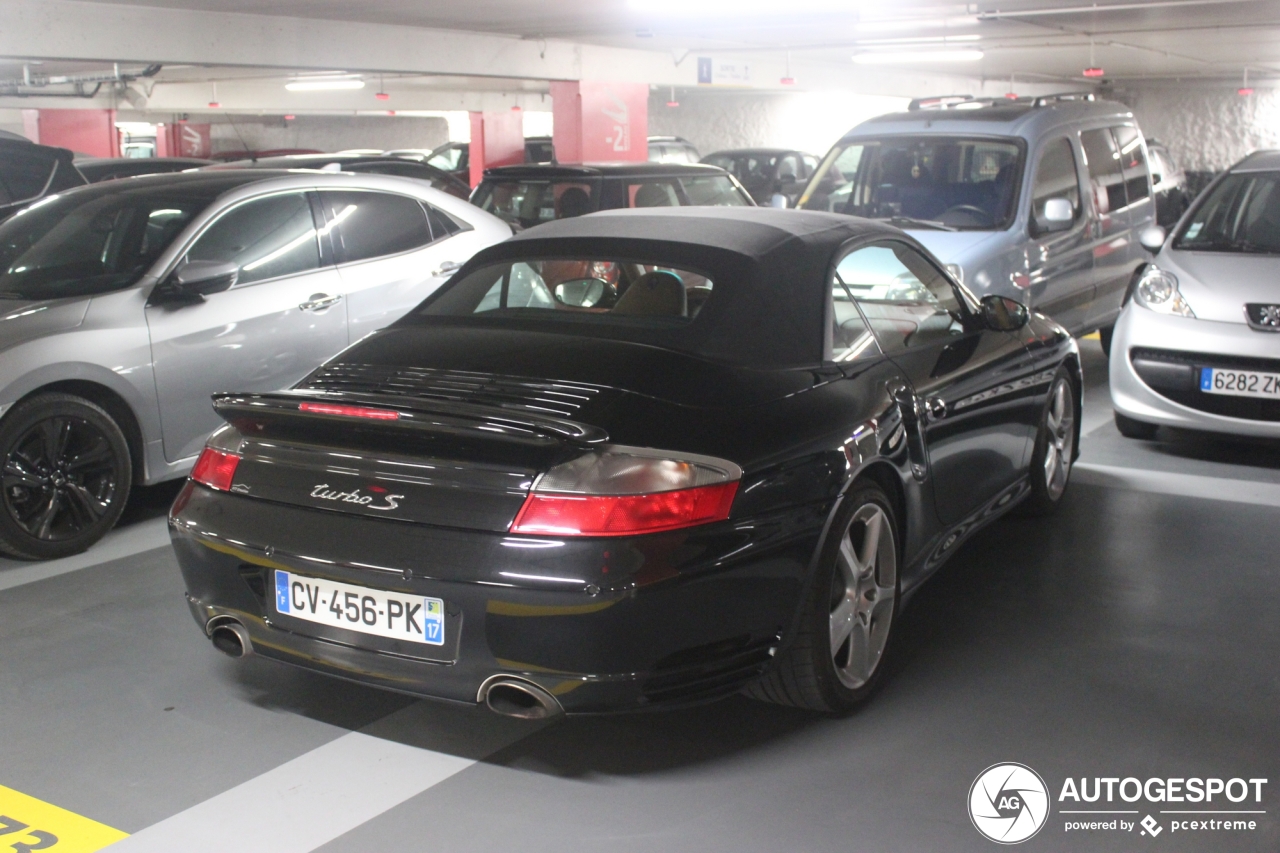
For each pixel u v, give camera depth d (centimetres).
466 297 337
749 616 260
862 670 307
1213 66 2267
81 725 299
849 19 1435
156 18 1209
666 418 262
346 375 296
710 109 3294
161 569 421
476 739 292
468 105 2883
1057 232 700
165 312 460
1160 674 328
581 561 239
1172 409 565
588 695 243
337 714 306
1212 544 445
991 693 316
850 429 292
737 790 266
